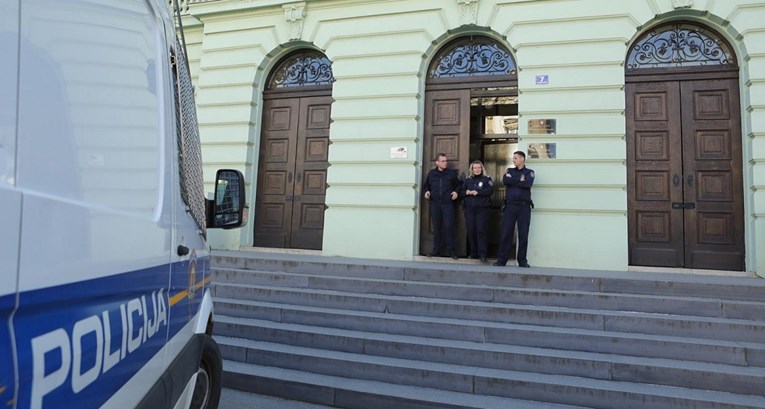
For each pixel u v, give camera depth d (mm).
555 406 3625
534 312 4523
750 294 4559
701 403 3412
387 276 5672
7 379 889
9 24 983
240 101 8148
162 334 1830
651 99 6547
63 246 1095
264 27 8156
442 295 5109
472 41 7352
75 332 1141
